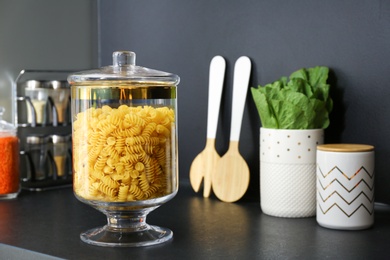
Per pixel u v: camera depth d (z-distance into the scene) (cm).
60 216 153
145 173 122
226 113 178
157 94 124
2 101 185
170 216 151
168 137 125
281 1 166
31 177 188
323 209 137
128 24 199
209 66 181
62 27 198
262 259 115
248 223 143
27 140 187
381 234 132
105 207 124
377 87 151
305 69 158
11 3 185
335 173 134
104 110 120
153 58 194
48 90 188
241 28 174
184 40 186
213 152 173
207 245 125
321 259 114
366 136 154
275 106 147
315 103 146
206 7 181
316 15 160
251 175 174
